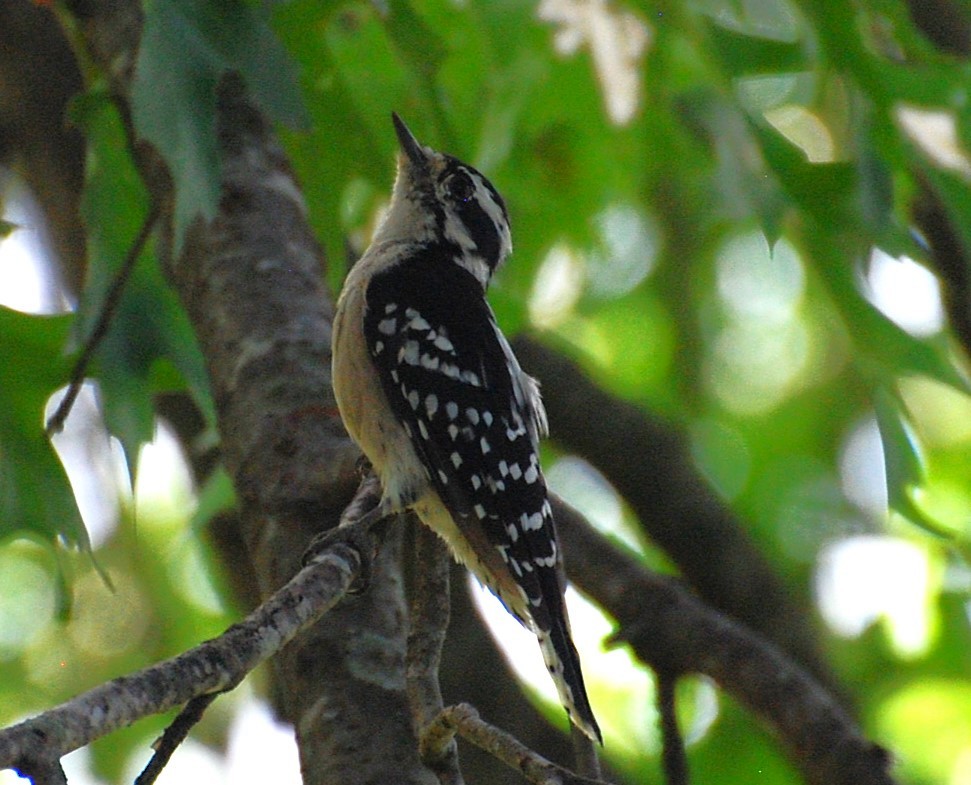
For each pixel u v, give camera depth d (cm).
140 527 1594
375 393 926
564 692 861
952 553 1554
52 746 492
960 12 1348
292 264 907
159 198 927
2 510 966
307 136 1045
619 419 1381
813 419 1689
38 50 1272
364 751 717
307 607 638
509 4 1226
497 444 935
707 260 1711
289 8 998
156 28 799
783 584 1370
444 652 1187
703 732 1447
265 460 832
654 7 1124
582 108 1339
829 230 1066
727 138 1253
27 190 1387
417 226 1066
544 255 1423
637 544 1602
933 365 1098
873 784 1052
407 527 1068
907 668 1527
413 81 1114
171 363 1016
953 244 1171
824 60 1068
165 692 548
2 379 994
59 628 1606
